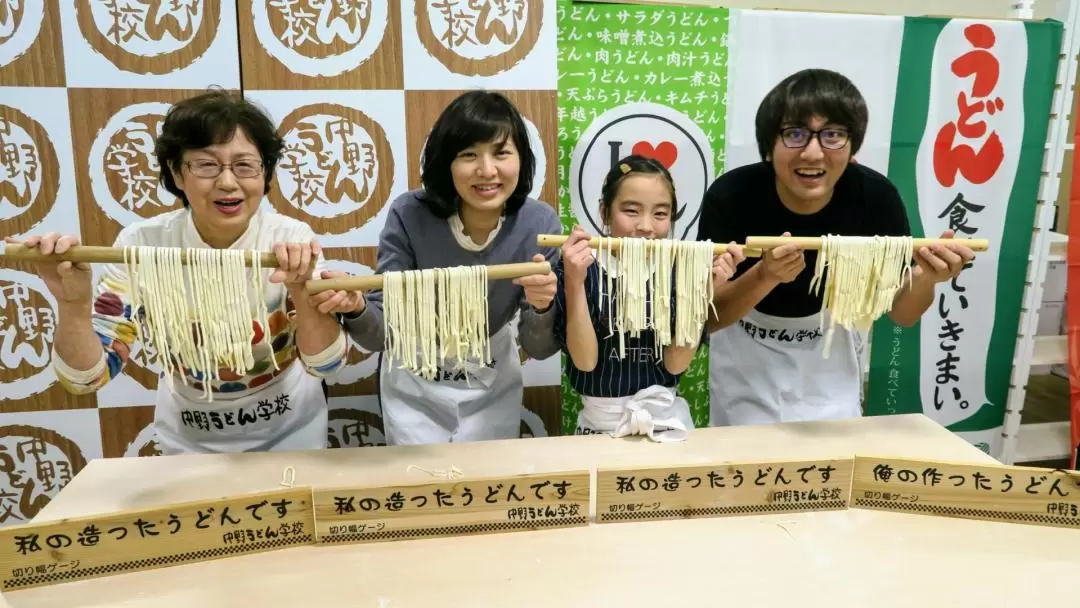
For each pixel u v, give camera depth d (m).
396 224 2.24
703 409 2.95
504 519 1.56
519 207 2.23
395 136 2.63
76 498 1.65
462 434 2.33
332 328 1.85
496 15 2.57
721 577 1.39
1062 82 2.89
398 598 1.33
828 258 1.93
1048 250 3.07
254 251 1.68
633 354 2.10
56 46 2.41
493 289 2.25
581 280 1.90
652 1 2.70
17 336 2.62
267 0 2.48
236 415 2.18
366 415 2.88
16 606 1.32
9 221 2.51
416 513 1.53
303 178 2.62
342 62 2.55
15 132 2.45
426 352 1.80
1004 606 1.31
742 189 2.75
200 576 1.41
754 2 3.16
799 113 2.43
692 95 2.75
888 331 3.08
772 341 2.67
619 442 1.95
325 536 1.52
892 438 1.98
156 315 1.66
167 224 2.00
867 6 3.27
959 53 2.84
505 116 2.01
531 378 2.89
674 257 1.94
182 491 1.69
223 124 1.75
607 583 1.37
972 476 1.60
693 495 1.62
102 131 2.49
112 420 2.72
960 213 2.99
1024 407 3.92
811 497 1.65
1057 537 1.55
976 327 3.12
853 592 1.35
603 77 2.71
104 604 1.33
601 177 2.78
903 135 2.89
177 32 2.46
